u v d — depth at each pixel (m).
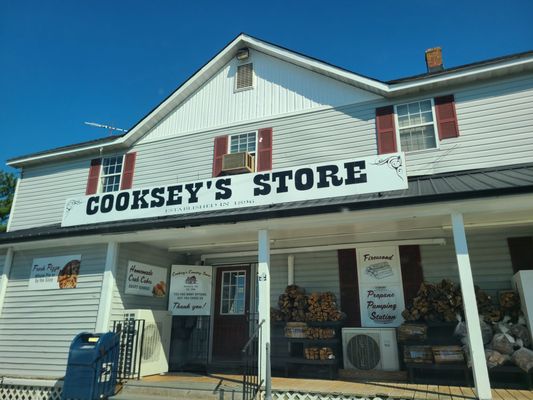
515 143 9.16
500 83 9.67
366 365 8.38
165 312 9.64
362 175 7.53
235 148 11.89
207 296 10.60
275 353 9.66
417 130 10.13
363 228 8.43
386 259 9.61
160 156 12.73
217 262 11.30
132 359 8.45
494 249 8.77
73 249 10.07
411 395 6.34
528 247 8.54
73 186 13.57
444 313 8.08
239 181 8.43
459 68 9.78
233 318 10.80
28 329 9.91
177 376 8.49
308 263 10.29
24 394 9.19
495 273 8.64
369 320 9.38
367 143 10.45
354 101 10.91
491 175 8.06
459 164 9.42
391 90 10.34
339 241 9.81
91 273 9.60
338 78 11.19
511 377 7.20
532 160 8.91
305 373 8.82
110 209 9.35
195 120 12.68
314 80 11.52
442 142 9.72
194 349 10.66
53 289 9.97
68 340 9.30
